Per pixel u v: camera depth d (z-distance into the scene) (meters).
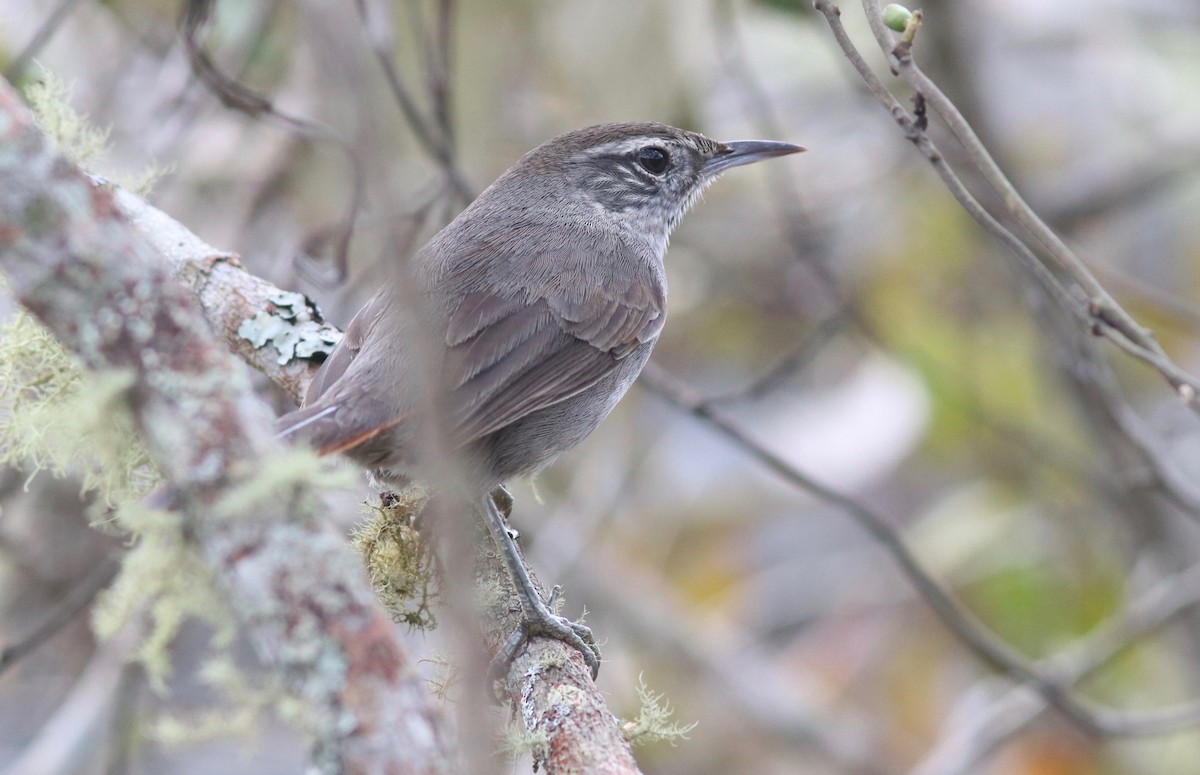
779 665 15.66
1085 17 15.70
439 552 7.41
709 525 16.02
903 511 16.50
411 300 4.12
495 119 13.34
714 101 15.33
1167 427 15.63
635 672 14.24
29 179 4.18
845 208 15.59
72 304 4.22
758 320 16.31
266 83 12.57
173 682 12.20
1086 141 15.63
